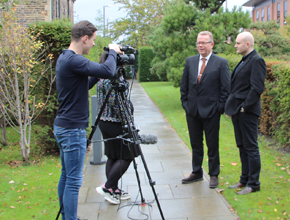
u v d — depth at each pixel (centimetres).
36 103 537
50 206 350
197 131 403
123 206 346
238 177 429
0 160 543
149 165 488
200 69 398
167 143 628
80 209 341
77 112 256
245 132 365
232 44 980
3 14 464
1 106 539
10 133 764
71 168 259
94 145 494
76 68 247
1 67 516
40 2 1145
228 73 386
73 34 258
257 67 349
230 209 333
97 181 425
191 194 374
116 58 271
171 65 1002
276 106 562
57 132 259
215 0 1038
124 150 337
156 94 1482
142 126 805
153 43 1135
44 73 524
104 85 327
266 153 535
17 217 324
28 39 468
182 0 1034
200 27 973
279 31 1509
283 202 345
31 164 509
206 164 487
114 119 329
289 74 489
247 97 353
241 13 962
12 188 400
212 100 387
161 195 374
